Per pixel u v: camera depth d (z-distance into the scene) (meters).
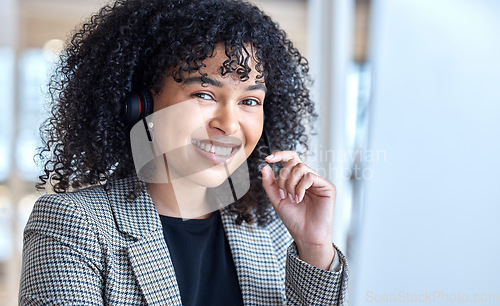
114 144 1.06
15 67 2.70
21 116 2.71
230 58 0.95
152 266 0.98
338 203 1.90
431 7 1.74
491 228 1.63
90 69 1.05
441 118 1.72
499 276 1.62
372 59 1.89
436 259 1.70
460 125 1.69
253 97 1.01
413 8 1.77
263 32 1.04
